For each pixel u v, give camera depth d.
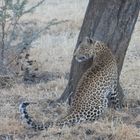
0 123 10.98
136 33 20.52
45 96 13.11
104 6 12.02
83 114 11.01
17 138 10.46
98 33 12.08
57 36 20.31
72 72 12.38
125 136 10.34
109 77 11.56
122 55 12.30
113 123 10.97
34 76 15.16
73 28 21.61
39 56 17.19
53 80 14.72
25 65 16.00
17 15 15.65
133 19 12.16
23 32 18.92
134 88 13.59
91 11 12.13
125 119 11.47
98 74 11.45
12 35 16.05
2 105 12.43
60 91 13.45
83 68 12.16
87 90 11.20
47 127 10.73
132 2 12.01
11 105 12.45
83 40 12.00
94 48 11.86
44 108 12.20
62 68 15.99
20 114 11.40
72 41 19.33
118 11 12.00
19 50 15.88
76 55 11.95
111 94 11.87
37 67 15.96
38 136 10.45
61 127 10.73
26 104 10.90
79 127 10.77
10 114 11.67
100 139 10.39
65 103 12.20
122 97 12.33
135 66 15.98
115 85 11.82
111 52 11.95
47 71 15.71
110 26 12.04
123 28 12.09
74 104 11.13
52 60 16.91
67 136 10.33
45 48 18.27
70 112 11.09
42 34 20.56
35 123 10.77
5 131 10.75
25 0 15.90
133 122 11.25
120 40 12.15
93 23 12.12
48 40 19.33
